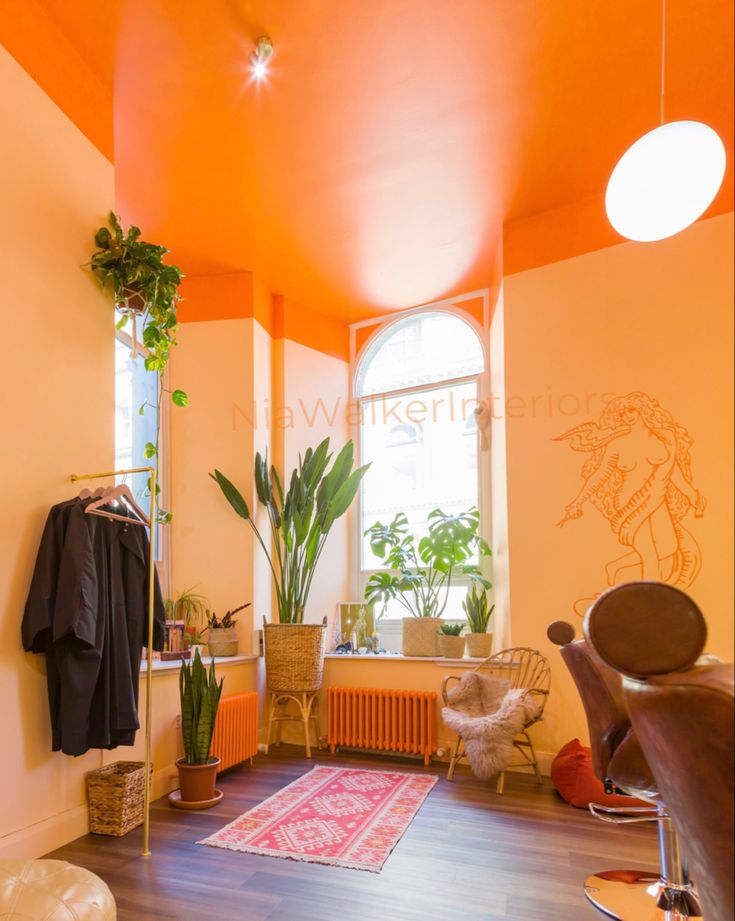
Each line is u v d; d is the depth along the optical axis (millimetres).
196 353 5199
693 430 3947
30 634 2617
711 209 4035
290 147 3785
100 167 3338
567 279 4414
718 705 662
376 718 4645
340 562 5648
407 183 4152
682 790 737
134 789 3090
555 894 2439
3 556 2617
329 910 2318
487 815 3334
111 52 3127
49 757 2801
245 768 4262
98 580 2875
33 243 2863
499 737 3705
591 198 4375
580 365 4312
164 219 4496
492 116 3572
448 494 5504
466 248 4953
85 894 1796
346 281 5406
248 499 4973
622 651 753
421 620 4828
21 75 2816
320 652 4719
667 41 3084
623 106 3521
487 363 5430
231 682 4523
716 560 3807
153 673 3611
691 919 2078
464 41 3061
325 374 5887
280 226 4602
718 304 3967
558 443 4324
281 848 2863
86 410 3152
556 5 2877
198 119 3553
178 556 4988
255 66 3172
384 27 2969
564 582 4191
